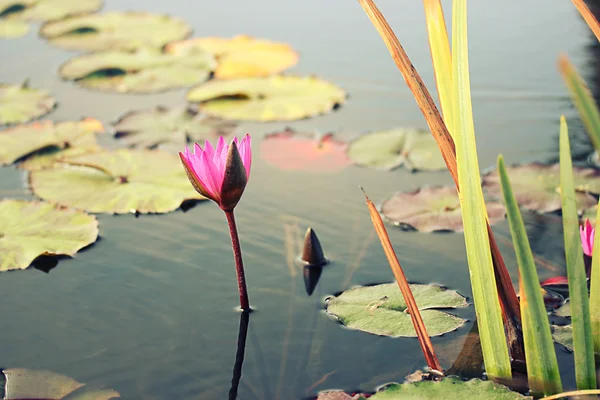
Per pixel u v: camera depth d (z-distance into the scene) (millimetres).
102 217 1842
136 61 2975
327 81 2748
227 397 1206
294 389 1219
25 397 1192
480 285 1128
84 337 1372
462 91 1074
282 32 3256
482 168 2045
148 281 1560
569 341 1289
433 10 1132
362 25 3303
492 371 1159
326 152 2229
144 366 1289
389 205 1873
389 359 1285
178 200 1900
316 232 1759
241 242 1717
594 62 2693
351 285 1528
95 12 3639
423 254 1646
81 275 1584
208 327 1400
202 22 3434
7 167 2104
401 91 2668
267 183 2029
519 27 3143
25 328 1397
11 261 1613
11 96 2602
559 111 2416
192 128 2375
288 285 1539
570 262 1053
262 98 2619
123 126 2373
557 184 1913
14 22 3504
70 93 2703
